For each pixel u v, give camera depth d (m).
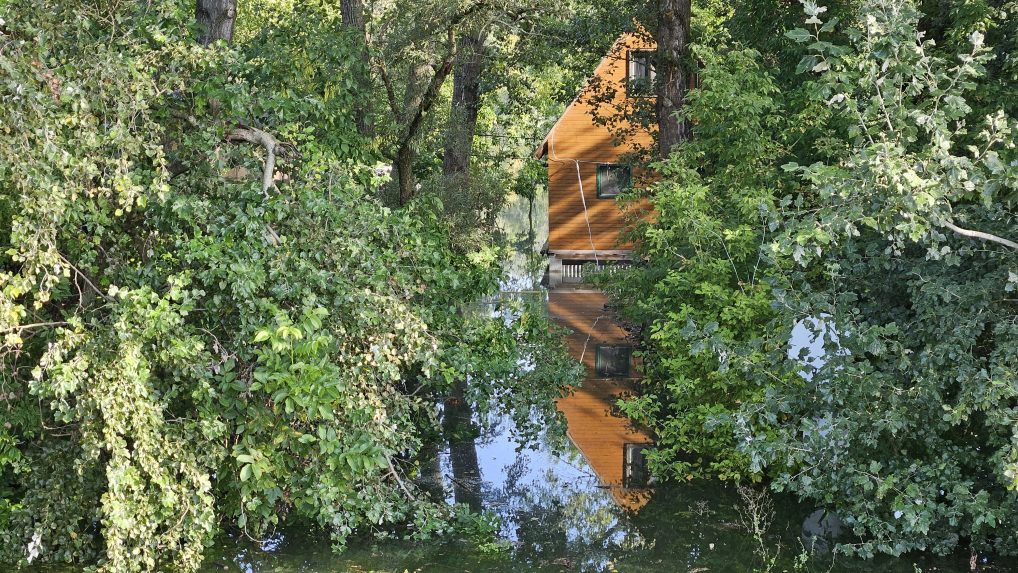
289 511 7.91
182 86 7.03
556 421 9.69
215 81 7.34
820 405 7.68
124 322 6.11
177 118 7.81
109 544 6.09
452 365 8.29
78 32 6.62
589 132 27.22
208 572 6.65
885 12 6.46
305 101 8.23
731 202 11.65
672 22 15.30
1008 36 11.50
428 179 21.09
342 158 9.55
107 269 6.99
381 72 14.97
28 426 6.87
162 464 6.42
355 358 7.03
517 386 9.62
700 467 9.35
